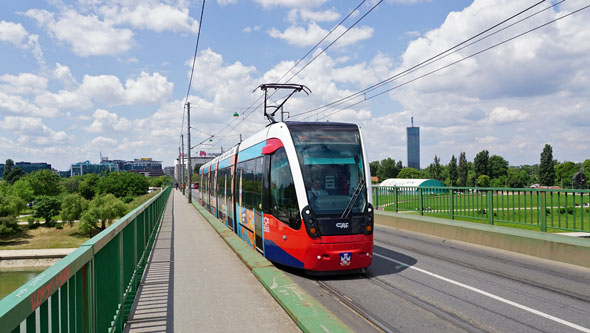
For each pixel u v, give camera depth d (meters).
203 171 31.31
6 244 65.06
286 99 19.86
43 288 2.21
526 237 9.97
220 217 19.69
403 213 16.75
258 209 10.62
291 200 8.61
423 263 9.34
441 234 13.12
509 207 11.68
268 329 5.13
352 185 8.62
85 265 3.33
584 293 6.77
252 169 11.63
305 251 8.20
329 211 8.30
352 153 8.95
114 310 4.72
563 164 123.94
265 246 9.83
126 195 151.88
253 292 6.91
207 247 12.12
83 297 3.25
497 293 6.89
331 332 4.66
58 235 73.38
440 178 123.06
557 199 10.16
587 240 9.24
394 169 158.75
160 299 6.54
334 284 7.83
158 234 15.64
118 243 5.05
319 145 8.92
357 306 6.38
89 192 152.75
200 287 7.29
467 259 9.60
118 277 5.02
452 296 6.79
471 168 127.50
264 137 10.73
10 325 1.79
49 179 136.38
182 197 60.00
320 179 8.54
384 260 9.83
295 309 5.58
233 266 9.17
